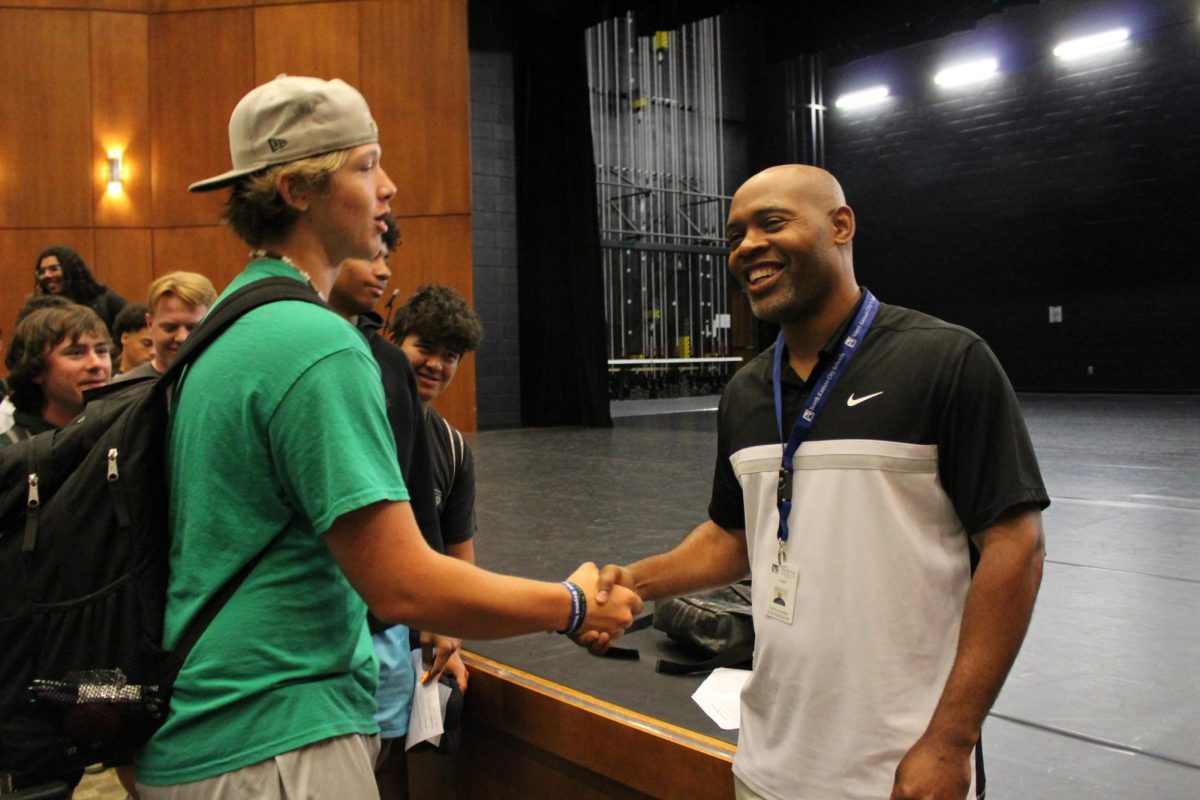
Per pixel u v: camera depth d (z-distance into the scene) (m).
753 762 1.21
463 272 8.04
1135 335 10.68
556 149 9.02
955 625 1.10
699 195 11.90
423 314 1.83
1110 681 1.84
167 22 7.85
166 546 1.07
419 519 1.55
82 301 4.18
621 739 1.78
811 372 1.19
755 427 1.26
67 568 1.04
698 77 11.96
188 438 1.04
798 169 1.22
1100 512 3.64
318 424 0.99
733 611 2.08
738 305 12.34
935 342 1.11
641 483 4.90
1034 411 8.77
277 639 1.02
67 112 7.72
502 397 8.74
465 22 8.02
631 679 2.01
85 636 1.02
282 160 1.09
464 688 2.00
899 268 12.41
